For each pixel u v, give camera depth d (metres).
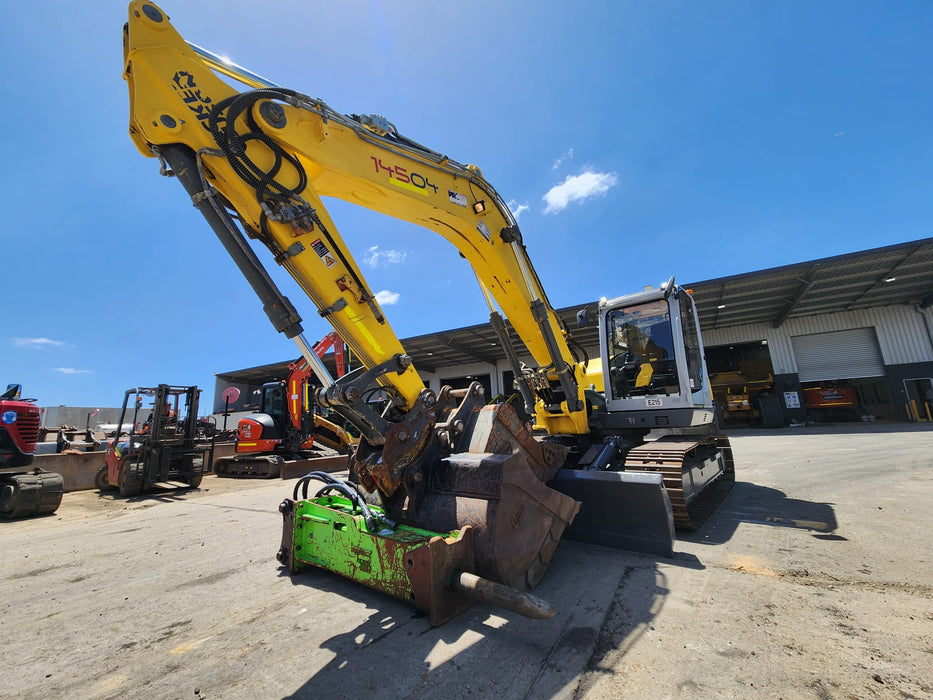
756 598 2.64
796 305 17.38
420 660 2.06
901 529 3.94
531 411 5.26
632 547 3.54
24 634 2.53
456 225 3.80
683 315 5.28
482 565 2.52
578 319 5.70
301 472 10.75
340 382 2.67
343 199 3.28
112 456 8.95
